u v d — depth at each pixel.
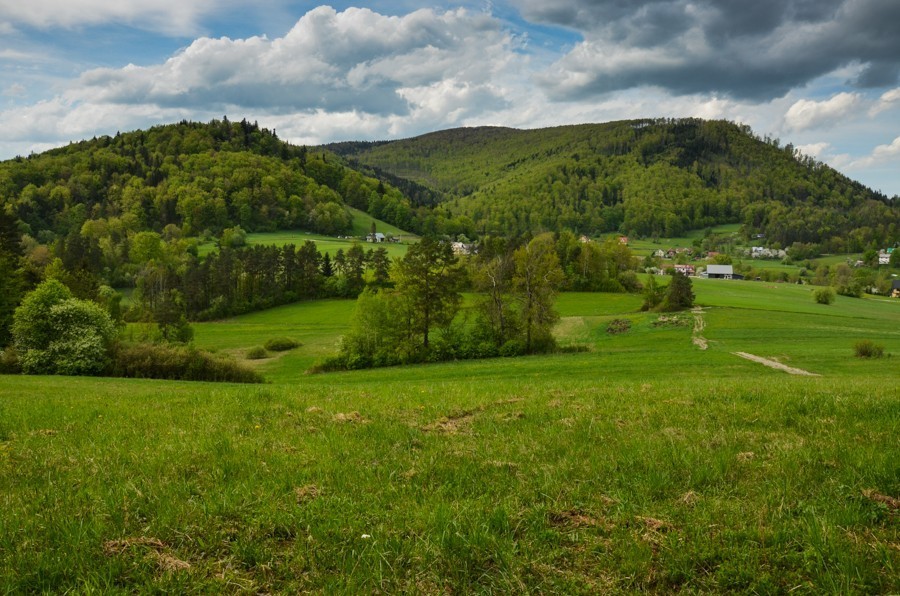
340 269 143.75
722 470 8.27
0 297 56.97
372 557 5.85
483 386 19.97
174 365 45.62
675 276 106.75
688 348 70.50
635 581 5.52
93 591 5.24
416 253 62.62
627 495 7.39
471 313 66.56
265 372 67.31
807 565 5.61
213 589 5.34
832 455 8.78
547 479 7.98
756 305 113.00
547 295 64.69
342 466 8.76
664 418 11.93
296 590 5.40
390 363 60.69
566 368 49.47
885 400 12.72
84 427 11.89
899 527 6.36
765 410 12.32
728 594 5.36
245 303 124.00
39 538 6.26
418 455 9.48
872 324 91.19
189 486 7.88
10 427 11.88
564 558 5.93
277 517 6.75
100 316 47.62
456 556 5.86
